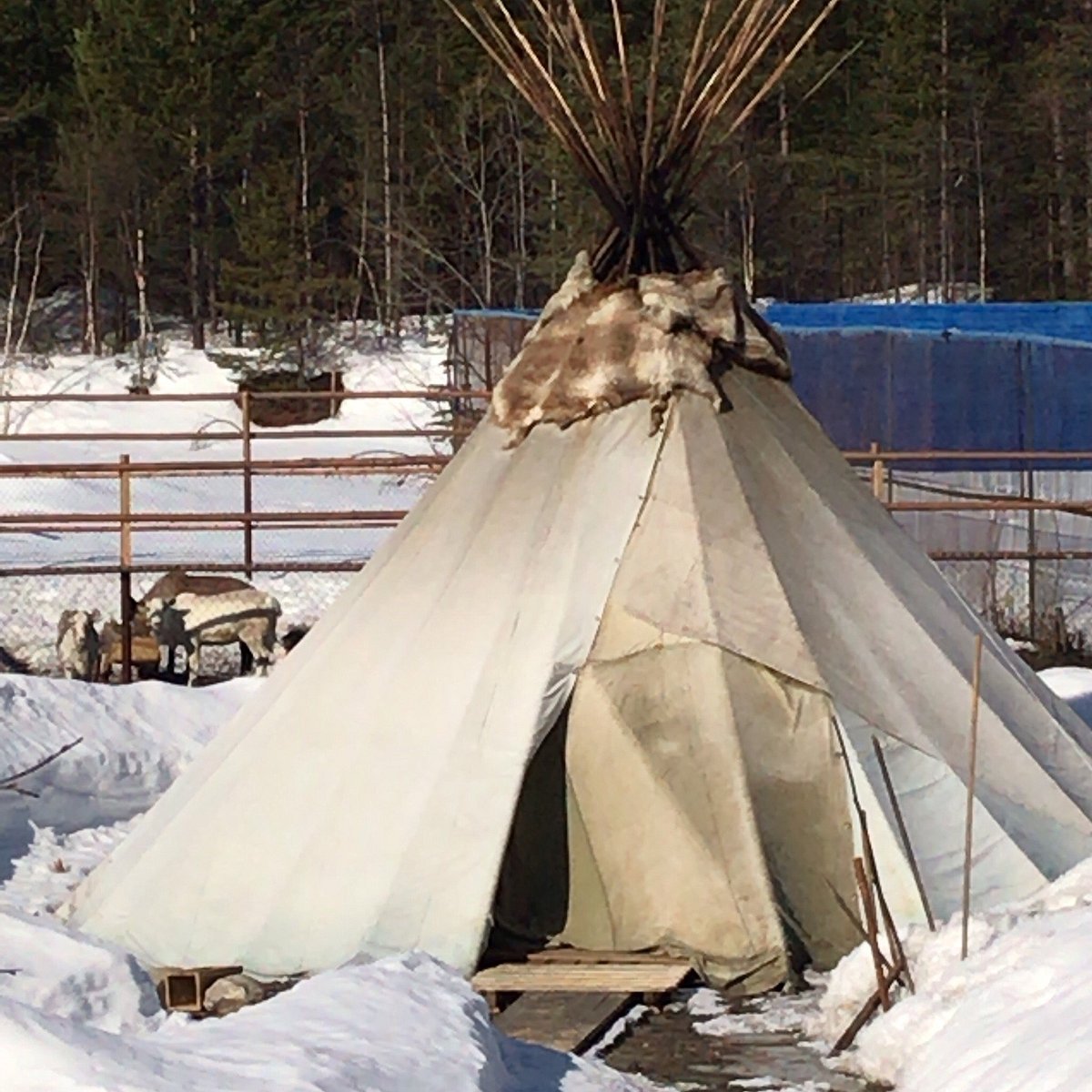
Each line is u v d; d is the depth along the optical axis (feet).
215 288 221.46
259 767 35.24
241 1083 18.88
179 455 139.13
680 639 33.65
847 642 34.40
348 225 226.99
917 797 33.22
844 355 97.71
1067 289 205.26
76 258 226.17
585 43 37.76
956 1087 23.16
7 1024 18.67
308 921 32.81
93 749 51.44
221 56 216.74
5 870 43.37
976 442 97.50
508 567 35.35
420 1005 23.21
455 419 93.09
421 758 33.73
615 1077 24.57
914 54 201.67
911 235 211.41
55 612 81.20
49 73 231.09
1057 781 34.88
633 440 35.81
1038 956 25.54
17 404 162.50
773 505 35.68
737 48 37.63
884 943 29.63
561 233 174.70
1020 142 211.00
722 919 32.04
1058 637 77.36
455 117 201.77
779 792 33.14
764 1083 26.76
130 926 34.37
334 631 36.94
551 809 33.55
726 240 178.40
